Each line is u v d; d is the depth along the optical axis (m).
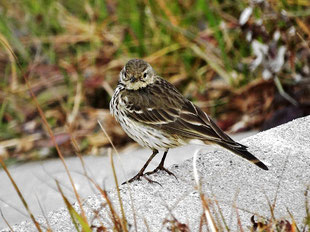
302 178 8.27
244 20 12.12
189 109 9.31
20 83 13.65
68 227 7.73
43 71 13.75
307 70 12.44
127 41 13.67
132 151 11.76
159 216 7.70
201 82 12.94
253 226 7.02
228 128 12.31
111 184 9.98
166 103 9.38
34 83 13.59
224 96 12.72
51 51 13.96
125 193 8.30
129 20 13.88
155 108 9.35
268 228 6.86
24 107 13.25
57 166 11.11
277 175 8.39
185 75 13.03
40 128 12.85
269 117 12.09
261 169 8.55
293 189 8.03
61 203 9.51
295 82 12.34
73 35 14.20
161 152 11.18
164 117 9.30
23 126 12.93
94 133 12.52
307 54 12.39
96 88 13.16
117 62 13.43
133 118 9.46
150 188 8.40
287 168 8.55
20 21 14.73
